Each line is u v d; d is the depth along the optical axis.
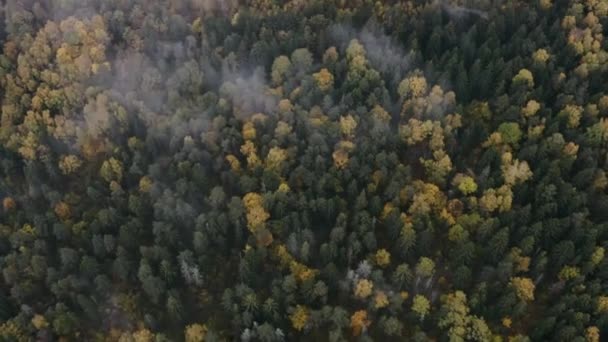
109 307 123.50
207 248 125.81
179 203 125.31
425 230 117.81
